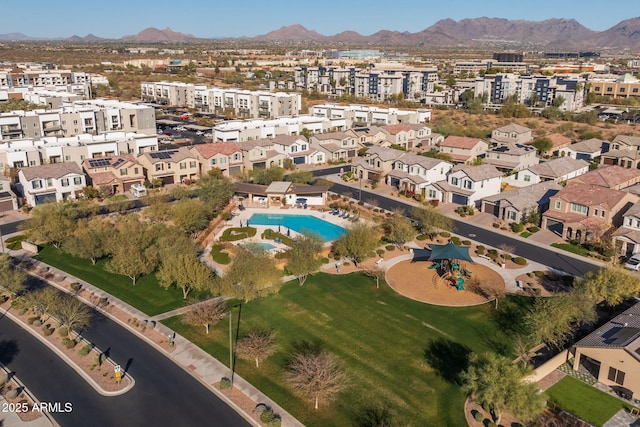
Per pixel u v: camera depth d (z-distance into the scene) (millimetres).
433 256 74625
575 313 57781
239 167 134375
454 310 66562
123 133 144250
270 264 70250
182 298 69688
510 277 75812
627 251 82625
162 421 46500
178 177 125000
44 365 54719
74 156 124375
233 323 63344
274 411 48000
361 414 47656
